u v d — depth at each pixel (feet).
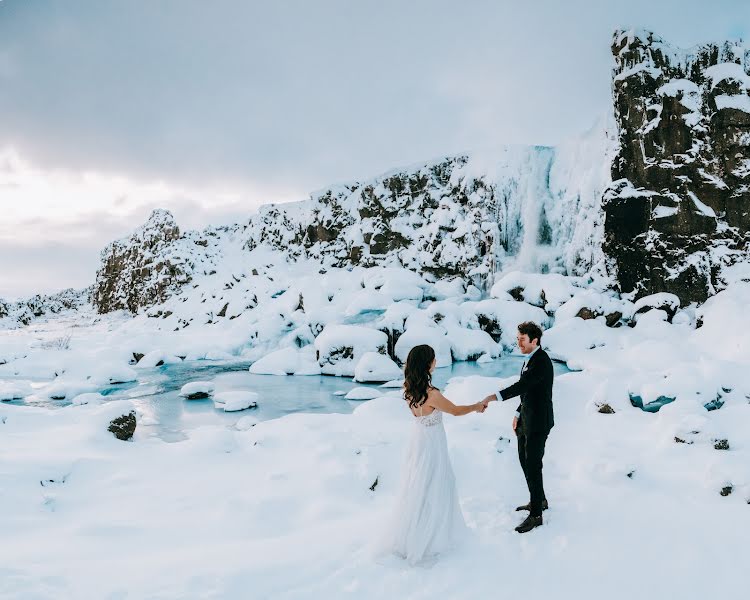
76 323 118.01
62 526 15.48
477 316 66.28
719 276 56.54
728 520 14.25
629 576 11.70
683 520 14.35
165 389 47.80
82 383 46.26
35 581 11.27
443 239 90.12
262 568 11.98
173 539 14.49
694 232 58.85
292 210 119.96
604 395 27.30
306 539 13.82
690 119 59.47
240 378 53.06
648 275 61.21
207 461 22.35
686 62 62.64
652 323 54.70
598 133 77.66
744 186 57.00
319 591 11.14
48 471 19.56
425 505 12.57
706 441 20.47
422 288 76.13
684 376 27.96
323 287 79.20
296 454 22.59
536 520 14.06
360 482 18.53
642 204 61.72
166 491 18.47
